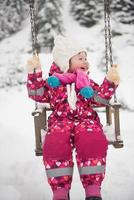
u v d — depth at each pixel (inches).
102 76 392.8
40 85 124.5
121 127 264.8
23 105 349.4
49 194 144.3
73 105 121.3
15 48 498.6
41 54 448.5
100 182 110.5
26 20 561.9
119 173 165.6
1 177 157.9
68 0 565.0
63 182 110.0
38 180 156.9
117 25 498.9
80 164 111.1
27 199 140.9
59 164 110.5
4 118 304.0
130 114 314.7
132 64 414.0
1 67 442.3
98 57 435.5
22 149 195.9
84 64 129.3
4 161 175.2
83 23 525.7
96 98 123.7
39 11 513.7
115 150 201.8
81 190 148.9
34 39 140.0
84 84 123.1
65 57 127.5
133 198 138.4
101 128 118.1
